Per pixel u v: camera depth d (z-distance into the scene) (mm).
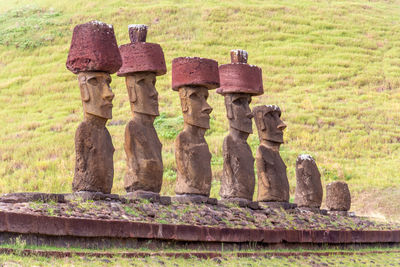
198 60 51125
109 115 42812
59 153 103375
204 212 46781
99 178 42156
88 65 42219
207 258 38719
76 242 34562
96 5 198500
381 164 110875
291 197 90062
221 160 100562
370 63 171500
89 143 42188
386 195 94750
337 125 129500
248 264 38719
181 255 37375
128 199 43250
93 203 40000
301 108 137375
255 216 51688
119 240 36844
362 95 149000
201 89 51969
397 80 158375
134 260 33750
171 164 96000
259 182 58719
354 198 94688
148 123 48062
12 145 108438
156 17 186750
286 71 162125
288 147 114750
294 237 49688
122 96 138500
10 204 35250
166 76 152625
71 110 133375
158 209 43750
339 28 195000
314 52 175250
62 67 157500
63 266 29438
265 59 167000
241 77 55875
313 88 152250
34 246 32094
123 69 47719
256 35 182125
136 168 46531
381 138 123500
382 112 138500
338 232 54594
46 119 127688
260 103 138250
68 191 84125
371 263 48219
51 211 35156
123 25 182000
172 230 39781
